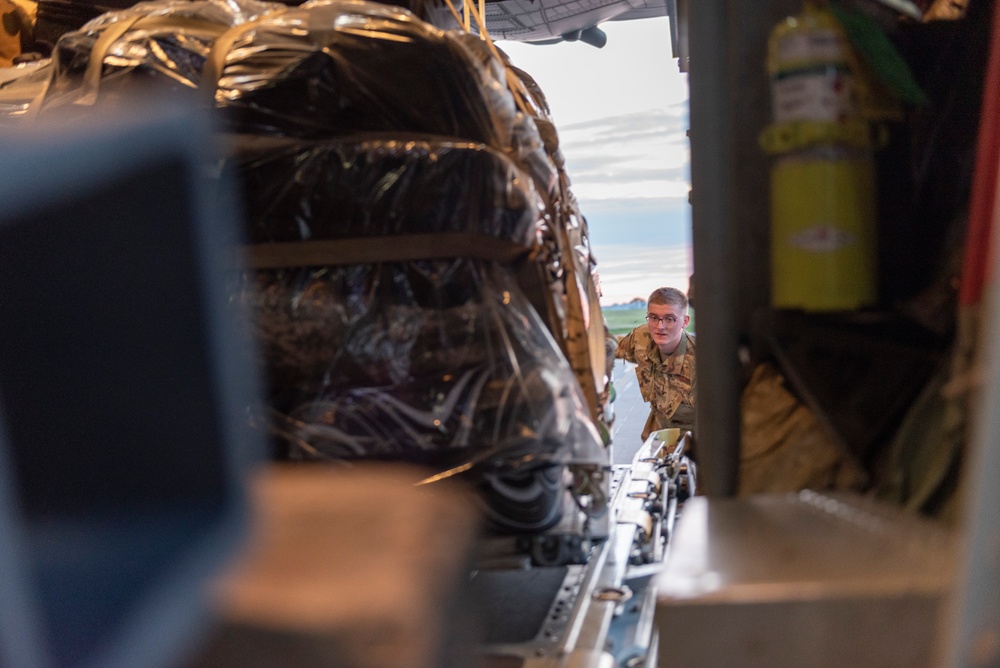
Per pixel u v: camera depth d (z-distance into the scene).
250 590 0.33
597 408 1.55
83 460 0.30
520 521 1.20
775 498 0.92
